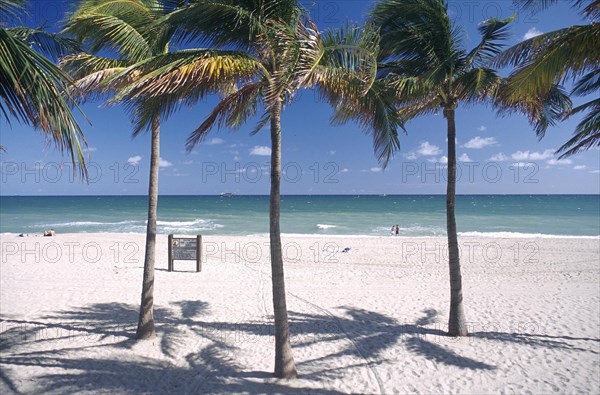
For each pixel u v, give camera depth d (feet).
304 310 28.19
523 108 22.99
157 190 21.77
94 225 108.47
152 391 16.15
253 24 14.33
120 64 20.27
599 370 18.63
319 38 13.98
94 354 19.90
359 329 24.30
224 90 17.33
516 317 26.73
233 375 17.76
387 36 20.40
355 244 64.18
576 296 32.32
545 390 16.81
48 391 16.01
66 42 15.01
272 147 16.26
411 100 22.41
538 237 77.66
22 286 34.58
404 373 18.33
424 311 28.17
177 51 14.39
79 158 10.78
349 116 21.44
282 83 13.62
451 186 22.77
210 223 114.83
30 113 10.34
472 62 20.75
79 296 31.32
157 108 15.89
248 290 33.68
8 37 9.57
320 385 16.97
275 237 16.89
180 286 34.94
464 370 18.70
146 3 20.51
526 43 17.74
